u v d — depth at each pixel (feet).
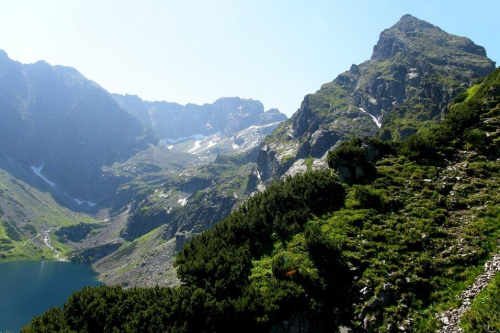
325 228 124.06
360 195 134.72
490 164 131.23
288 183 163.43
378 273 99.45
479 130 146.92
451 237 104.37
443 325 81.10
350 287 98.78
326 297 97.81
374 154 167.02
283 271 105.29
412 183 136.67
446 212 115.34
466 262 94.22
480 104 166.40
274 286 100.17
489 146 139.13
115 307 95.09
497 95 166.30
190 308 92.12
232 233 131.13
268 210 143.74
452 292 87.81
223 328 91.04
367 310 91.50
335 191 147.13
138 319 90.33
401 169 150.10
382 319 87.97
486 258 92.89
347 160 157.89
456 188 125.18
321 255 110.01
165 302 94.58
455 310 82.74
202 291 97.09
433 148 152.05
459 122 158.92
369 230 117.19
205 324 90.58
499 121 149.69
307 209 140.46
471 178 128.36
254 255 123.95
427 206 120.57
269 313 92.79
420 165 148.15
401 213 122.31
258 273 110.11
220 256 114.73
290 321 93.04
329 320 92.73
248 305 93.61
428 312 85.61
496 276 85.25
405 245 106.32
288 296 95.30
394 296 92.07
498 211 106.63
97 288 103.81
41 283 541.75
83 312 92.68
